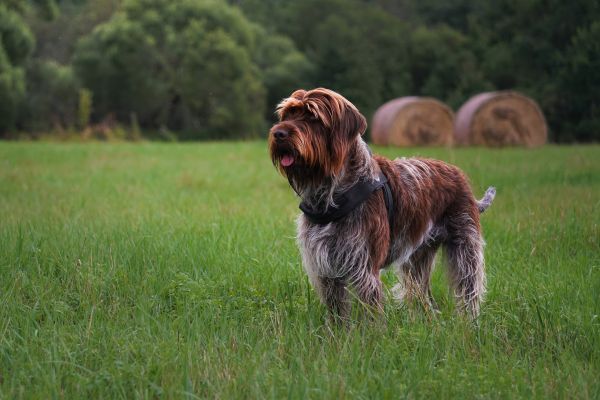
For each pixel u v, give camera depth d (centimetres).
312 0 6850
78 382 442
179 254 754
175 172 1869
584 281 667
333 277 568
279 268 717
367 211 552
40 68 5138
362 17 6525
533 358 512
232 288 648
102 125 4519
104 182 1606
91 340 510
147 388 441
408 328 543
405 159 640
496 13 5503
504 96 3123
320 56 5681
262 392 432
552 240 844
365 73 5491
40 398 423
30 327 535
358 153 555
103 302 626
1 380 465
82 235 832
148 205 1186
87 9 6531
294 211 1102
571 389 445
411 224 599
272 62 6059
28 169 1947
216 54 5122
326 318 576
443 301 679
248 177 1709
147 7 5384
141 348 494
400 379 453
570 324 555
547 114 4569
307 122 538
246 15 6988
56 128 4503
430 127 3195
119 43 5041
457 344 513
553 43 4938
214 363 477
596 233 862
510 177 1522
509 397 431
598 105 4444
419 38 5969
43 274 692
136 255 735
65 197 1298
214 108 5181
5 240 791
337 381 440
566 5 4747
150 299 614
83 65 5078
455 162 1942
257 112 5356
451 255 643
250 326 557
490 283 689
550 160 2059
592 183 1435
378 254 559
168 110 5494
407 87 5791
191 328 531
